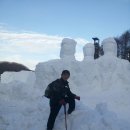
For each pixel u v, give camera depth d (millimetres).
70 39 15961
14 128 8711
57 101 7734
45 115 8734
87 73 14930
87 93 14211
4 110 10305
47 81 15117
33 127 8461
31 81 24141
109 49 15766
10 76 25734
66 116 8344
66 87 7855
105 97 13289
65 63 15023
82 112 8336
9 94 12391
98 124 7816
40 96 11664
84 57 16281
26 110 9312
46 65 15320
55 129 8164
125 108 12281
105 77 14836
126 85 14703
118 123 7820
